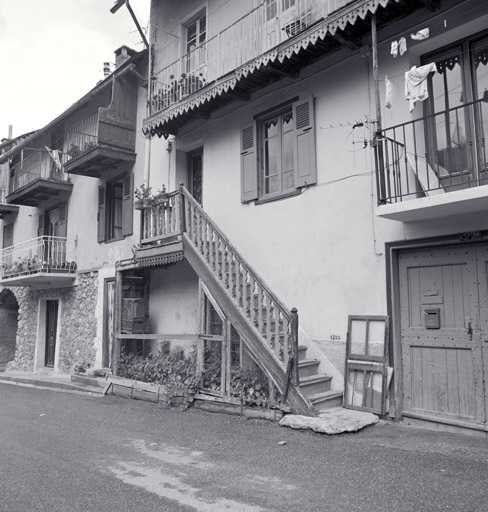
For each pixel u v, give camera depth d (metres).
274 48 6.97
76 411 7.66
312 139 7.32
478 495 3.64
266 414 6.22
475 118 5.57
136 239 11.23
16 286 15.96
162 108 9.56
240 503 3.66
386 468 4.27
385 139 5.65
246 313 6.84
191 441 5.51
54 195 14.86
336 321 6.80
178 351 9.24
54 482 4.21
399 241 6.11
